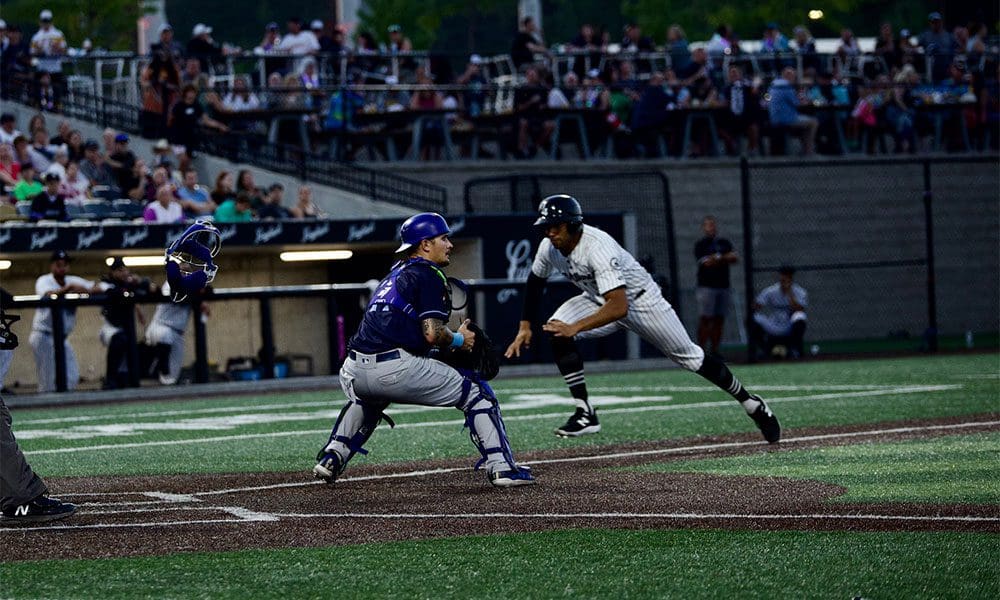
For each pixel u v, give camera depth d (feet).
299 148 200.54
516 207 200.23
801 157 230.27
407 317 71.26
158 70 197.06
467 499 69.31
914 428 96.94
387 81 218.18
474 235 180.24
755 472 76.74
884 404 115.44
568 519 62.54
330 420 117.50
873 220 237.25
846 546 55.31
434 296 71.20
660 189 220.43
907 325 239.91
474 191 209.26
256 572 52.08
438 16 314.96
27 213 166.91
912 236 239.71
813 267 185.47
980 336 236.02
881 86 230.89
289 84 203.62
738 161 226.58
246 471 84.69
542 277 91.81
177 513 66.39
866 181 236.63
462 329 73.10
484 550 55.67
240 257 180.86
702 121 227.20
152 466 88.43
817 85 228.02
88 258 171.83
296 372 161.79
